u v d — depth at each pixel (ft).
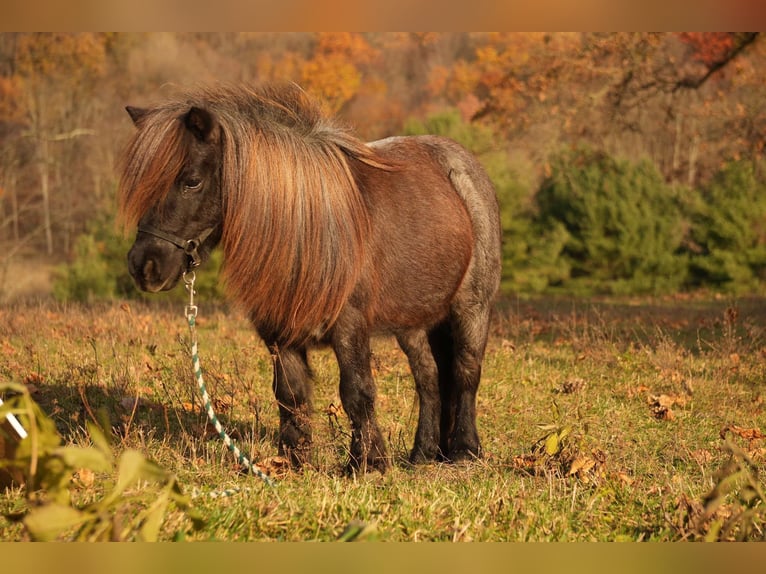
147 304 64.90
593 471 20.04
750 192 103.65
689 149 133.08
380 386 31.58
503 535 15.23
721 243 104.78
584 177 106.83
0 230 136.05
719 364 36.96
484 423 27.71
